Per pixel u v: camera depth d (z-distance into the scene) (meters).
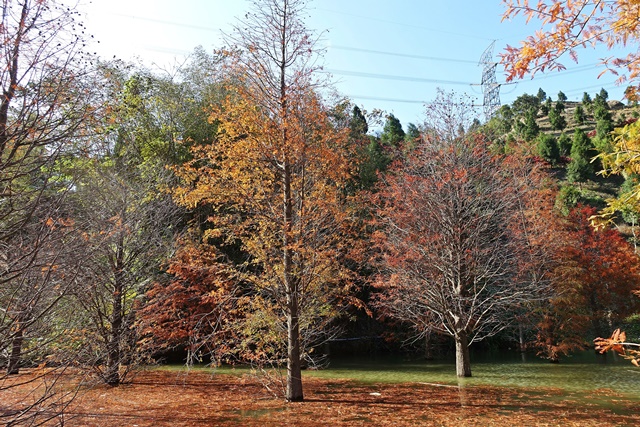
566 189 32.44
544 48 3.65
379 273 17.33
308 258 11.02
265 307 11.34
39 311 4.81
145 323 12.30
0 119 4.48
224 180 10.90
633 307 20.70
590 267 20.36
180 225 18.97
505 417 9.33
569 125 57.75
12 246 4.62
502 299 15.47
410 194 16.44
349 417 9.39
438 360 21.34
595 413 9.67
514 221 19.28
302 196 10.91
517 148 25.38
